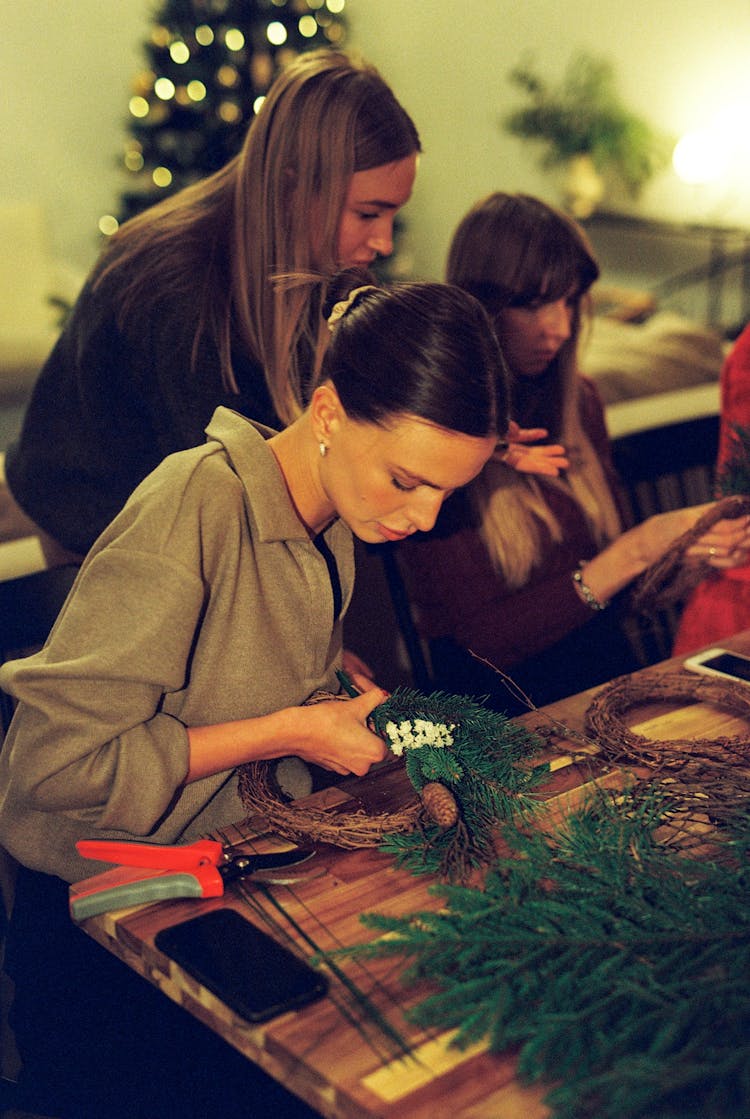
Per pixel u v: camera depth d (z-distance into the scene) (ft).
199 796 4.38
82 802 4.02
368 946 3.17
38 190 23.45
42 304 18.89
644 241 22.07
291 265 5.75
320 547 4.70
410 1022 2.97
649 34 20.59
